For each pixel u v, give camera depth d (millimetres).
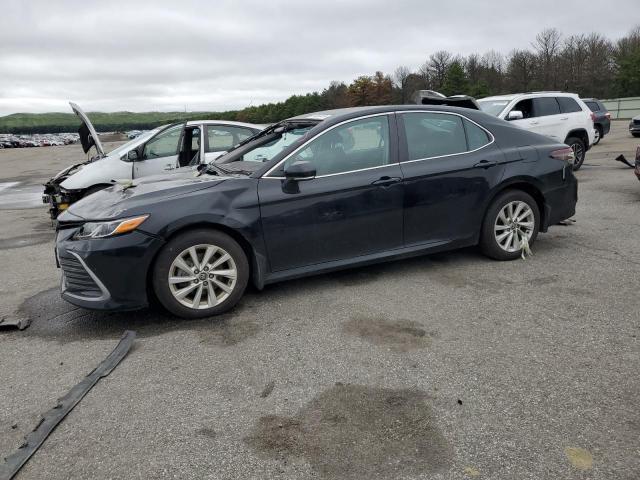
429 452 2438
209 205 4062
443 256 5520
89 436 2670
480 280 4734
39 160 33312
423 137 4859
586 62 54062
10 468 2430
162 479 2338
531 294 4344
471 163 4918
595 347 3371
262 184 4277
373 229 4613
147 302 3996
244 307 4359
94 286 3957
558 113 11594
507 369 3152
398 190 4633
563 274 4789
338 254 4551
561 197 5363
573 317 3844
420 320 3936
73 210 4336
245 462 2424
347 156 4566
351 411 2793
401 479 2273
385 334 3723
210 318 4168
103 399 3016
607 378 2996
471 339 3578
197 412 2848
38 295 5020
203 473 2363
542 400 2811
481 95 52719
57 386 3211
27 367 3486
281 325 3965
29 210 11281
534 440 2486
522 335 3600
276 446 2529
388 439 2547
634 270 4797
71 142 98312
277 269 4375
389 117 4770
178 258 4012
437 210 4828
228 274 4172
